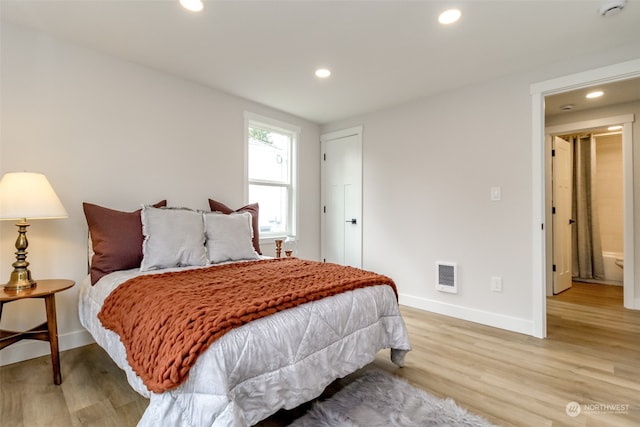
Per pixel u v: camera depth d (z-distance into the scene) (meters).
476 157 3.00
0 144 2.06
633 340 2.53
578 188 4.88
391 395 1.70
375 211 3.80
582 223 4.88
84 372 1.98
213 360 1.12
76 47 2.36
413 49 2.39
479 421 1.50
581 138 4.87
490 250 2.91
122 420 1.51
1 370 2.00
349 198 4.06
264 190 3.84
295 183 4.07
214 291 1.58
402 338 1.98
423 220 3.37
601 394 1.75
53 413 1.57
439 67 2.68
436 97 3.28
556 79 2.57
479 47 2.35
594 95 3.18
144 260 2.20
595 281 4.79
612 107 3.46
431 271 3.31
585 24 2.05
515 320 2.75
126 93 2.61
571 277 4.57
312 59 2.56
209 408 1.07
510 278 2.79
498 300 2.86
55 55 2.27
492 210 2.90
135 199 2.66
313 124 4.31
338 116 4.02
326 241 4.33
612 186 4.86
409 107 3.50
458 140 3.11
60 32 2.20
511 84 2.79
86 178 2.41
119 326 1.54
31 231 2.18
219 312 1.27
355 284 1.82
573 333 2.69
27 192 1.83
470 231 3.04
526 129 2.71
